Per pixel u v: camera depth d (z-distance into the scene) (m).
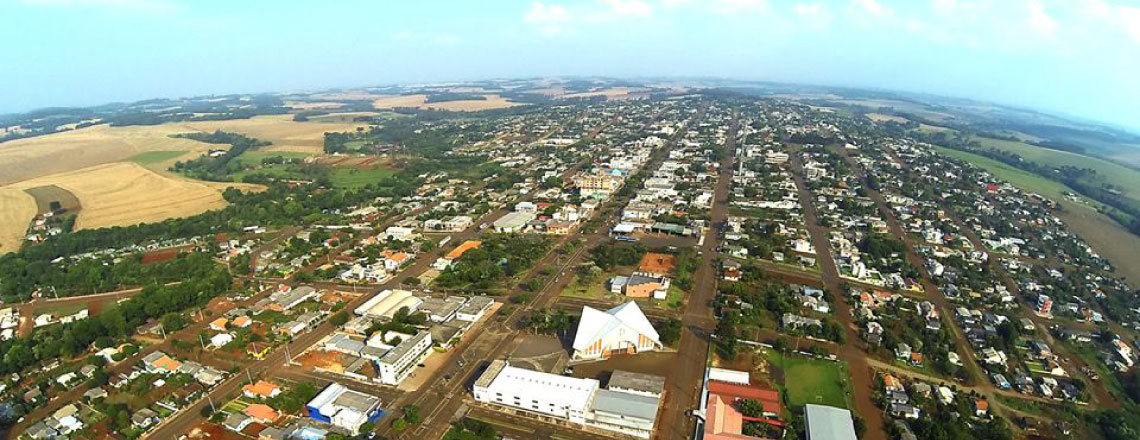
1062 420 144.38
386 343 176.62
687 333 186.12
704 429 134.00
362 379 160.38
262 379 162.12
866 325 189.38
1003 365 168.12
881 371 164.38
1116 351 178.50
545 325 185.75
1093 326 198.88
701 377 160.00
